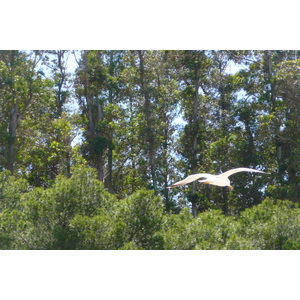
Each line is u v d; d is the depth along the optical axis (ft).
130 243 49.32
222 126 127.13
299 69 119.85
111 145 125.18
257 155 120.26
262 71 128.06
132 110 133.90
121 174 135.44
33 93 125.80
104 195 61.82
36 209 57.11
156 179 122.62
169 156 127.65
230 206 123.13
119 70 147.64
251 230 61.31
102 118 136.87
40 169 125.08
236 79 130.41
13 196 67.67
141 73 124.88
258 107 125.90
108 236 52.80
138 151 125.90
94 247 51.34
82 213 58.29
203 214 64.80
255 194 116.26
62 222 57.16
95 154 122.21
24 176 123.54
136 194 59.31
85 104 141.18
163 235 57.06
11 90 120.67
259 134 120.47
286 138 117.60
